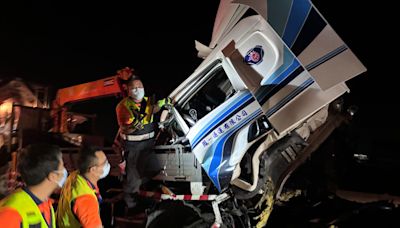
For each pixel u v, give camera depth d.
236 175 4.12
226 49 4.13
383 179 6.54
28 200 2.06
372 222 4.15
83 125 9.61
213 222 4.36
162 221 4.61
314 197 4.95
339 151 5.52
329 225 4.32
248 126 4.00
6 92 9.16
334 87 3.75
